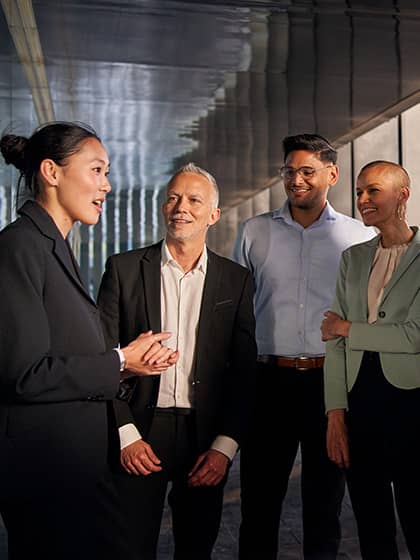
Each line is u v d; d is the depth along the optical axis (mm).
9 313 1800
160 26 6691
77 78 9094
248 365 2779
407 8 5895
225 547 3895
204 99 10148
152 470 2598
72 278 1981
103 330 2682
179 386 2707
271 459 3326
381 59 7605
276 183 18859
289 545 3906
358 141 11461
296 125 11602
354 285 2941
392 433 2807
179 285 2730
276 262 3377
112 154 16250
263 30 6688
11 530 1932
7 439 1839
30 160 2027
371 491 2879
